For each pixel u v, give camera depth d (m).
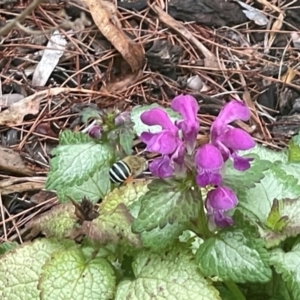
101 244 0.16
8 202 0.24
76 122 0.26
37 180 0.24
